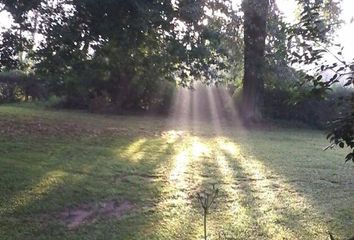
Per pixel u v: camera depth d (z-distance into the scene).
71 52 8.24
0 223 4.80
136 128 13.20
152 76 10.46
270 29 12.52
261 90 16.52
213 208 5.61
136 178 6.82
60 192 5.86
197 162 8.33
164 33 8.34
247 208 5.69
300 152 10.09
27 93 20.83
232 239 4.66
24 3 7.61
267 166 8.27
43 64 8.70
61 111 17.59
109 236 4.66
